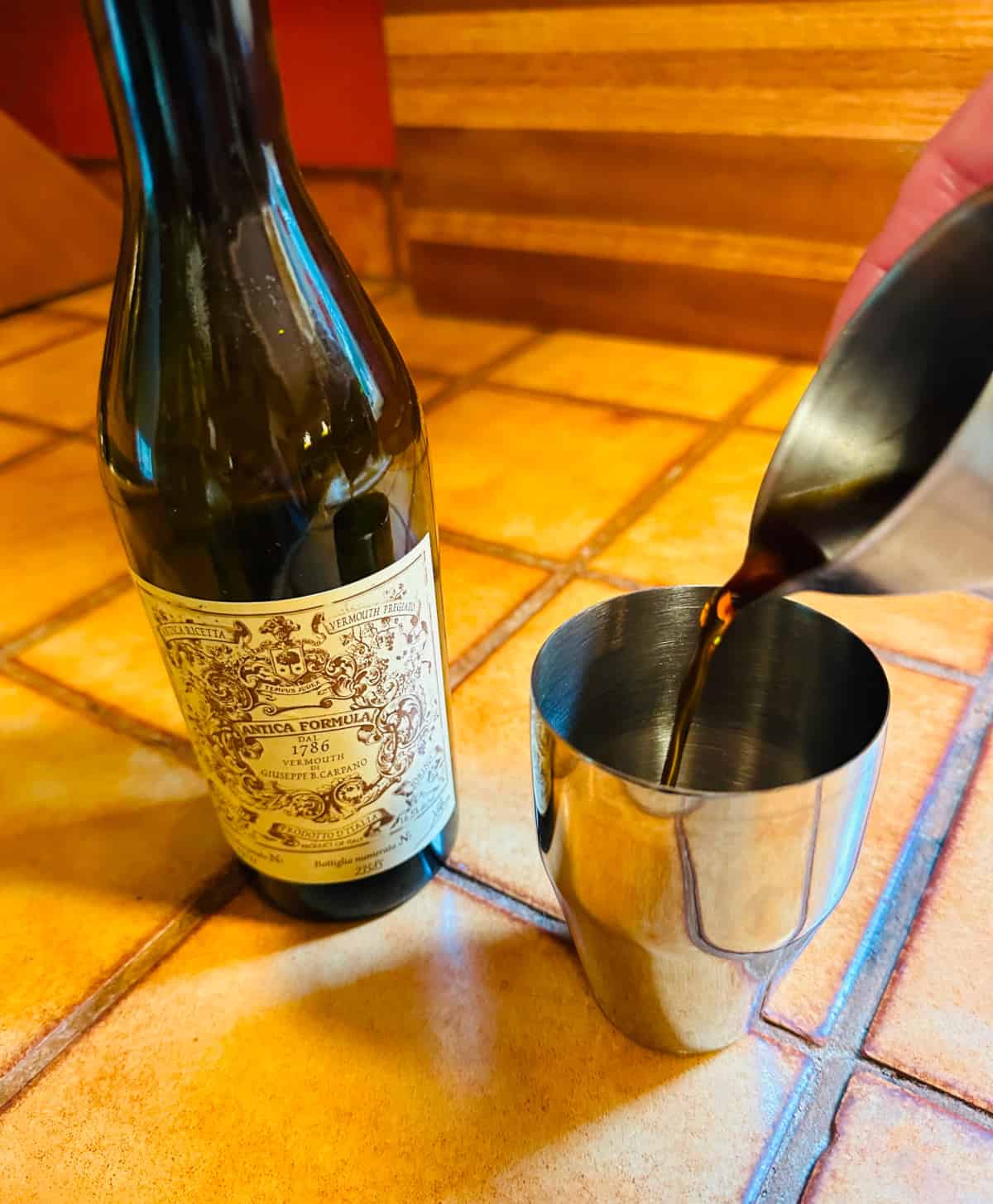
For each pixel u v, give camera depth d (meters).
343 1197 0.27
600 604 0.30
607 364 0.75
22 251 0.96
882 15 0.59
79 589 0.54
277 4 0.88
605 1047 0.30
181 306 0.28
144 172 0.26
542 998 0.32
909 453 0.26
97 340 0.88
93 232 1.02
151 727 0.44
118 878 0.37
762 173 0.68
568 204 0.77
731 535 0.53
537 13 0.70
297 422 0.29
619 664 0.32
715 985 0.27
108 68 0.24
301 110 0.93
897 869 0.34
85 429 0.72
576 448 0.63
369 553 0.31
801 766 0.33
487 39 0.73
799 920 0.26
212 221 0.27
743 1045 0.30
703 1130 0.28
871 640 0.45
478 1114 0.28
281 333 0.28
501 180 0.79
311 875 0.32
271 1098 0.29
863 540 0.21
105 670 0.48
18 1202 0.27
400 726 0.30
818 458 0.28
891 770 0.38
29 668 0.48
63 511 0.62
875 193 0.65
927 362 0.26
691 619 0.32
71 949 0.34
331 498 0.29
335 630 0.27
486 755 0.41
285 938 0.34
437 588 0.32
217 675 0.28
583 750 0.33
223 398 0.28
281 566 0.29
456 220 0.83
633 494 0.58
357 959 0.33
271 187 0.27
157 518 0.30
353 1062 0.30
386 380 0.31
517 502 0.58
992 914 0.33
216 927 0.35
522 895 0.35
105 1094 0.30
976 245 0.25
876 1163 0.27
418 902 0.35
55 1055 0.31
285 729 0.29
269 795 0.30
